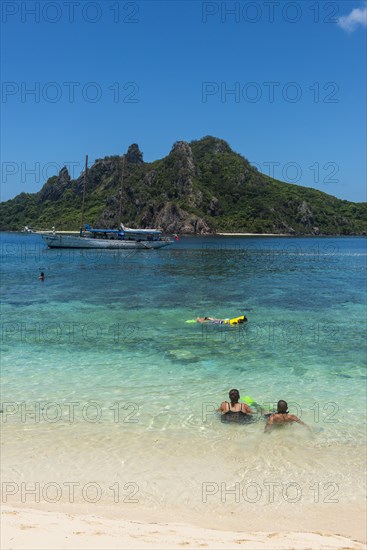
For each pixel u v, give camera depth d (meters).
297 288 29.17
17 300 23.94
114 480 7.17
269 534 5.65
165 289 28.44
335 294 26.52
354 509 6.50
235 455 7.95
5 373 12.32
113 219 158.25
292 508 6.48
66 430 8.86
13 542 4.87
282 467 7.58
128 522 5.80
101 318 19.34
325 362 13.42
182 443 8.35
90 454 7.95
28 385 11.41
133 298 24.66
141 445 8.28
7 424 9.12
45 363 13.21
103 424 9.14
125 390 11.09
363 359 13.73
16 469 7.46
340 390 11.19
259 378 12.02
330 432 8.84
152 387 11.30
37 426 9.04
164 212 156.25
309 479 7.23
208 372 12.47
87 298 24.66
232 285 30.64
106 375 12.18
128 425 9.10
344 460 7.80
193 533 5.51
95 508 6.39
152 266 46.91
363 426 9.12
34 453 7.98
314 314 20.39
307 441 8.45
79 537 5.11
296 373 12.44
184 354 14.17
